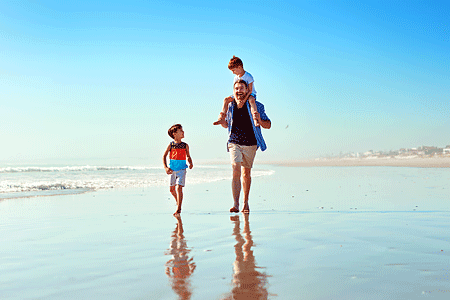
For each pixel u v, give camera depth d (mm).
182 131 5328
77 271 2121
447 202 5461
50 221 4105
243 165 4922
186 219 4180
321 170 19156
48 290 1788
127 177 13961
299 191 7672
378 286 1775
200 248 2668
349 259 2291
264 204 5594
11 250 2691
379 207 4984
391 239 2893
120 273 2062
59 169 22266
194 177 14000
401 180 10320
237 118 5047
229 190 8305
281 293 1688
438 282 1830
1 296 1706
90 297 1681
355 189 7863
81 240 3033
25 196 7168
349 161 34031
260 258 2342
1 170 19828
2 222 4035
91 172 18578
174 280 1913
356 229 3350
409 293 1676
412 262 2213
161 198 6750
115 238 3107
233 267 2139
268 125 5277
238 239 2969
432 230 3273
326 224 3639
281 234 3154
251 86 5039
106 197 6938
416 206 5035
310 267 2115
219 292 1712
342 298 1619
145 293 1718
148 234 3266
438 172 14594
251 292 1706
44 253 2594
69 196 7156
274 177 13094
